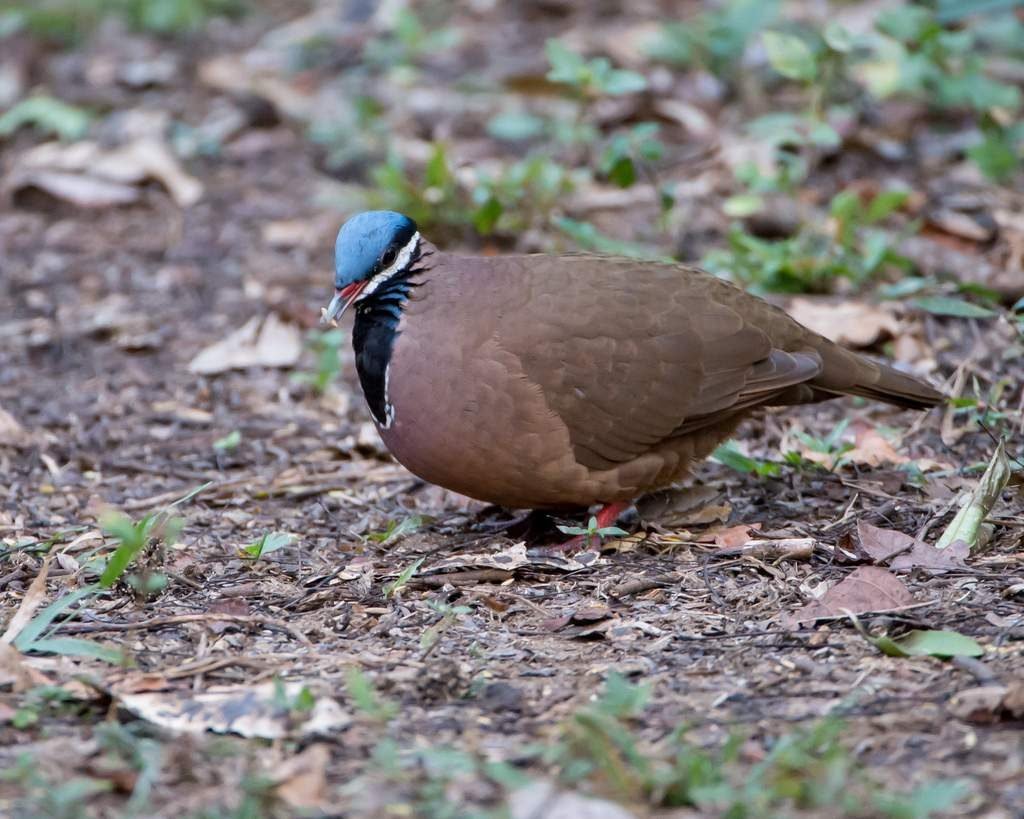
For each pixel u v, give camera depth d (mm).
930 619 8539
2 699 7746
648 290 10328
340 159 17656
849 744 7090
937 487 10820
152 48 21750
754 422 12445
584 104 16297
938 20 16484
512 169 15844
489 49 20656
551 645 8578
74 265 16094
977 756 6918
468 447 9828
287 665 8266
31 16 22125
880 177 16531
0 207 17438
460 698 7809
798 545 9695
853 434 12102
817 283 14258
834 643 8352
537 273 10188
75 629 8734
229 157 18312
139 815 6531
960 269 14250
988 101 15930
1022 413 11750
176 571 9789
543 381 9805
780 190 15344
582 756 6848
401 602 9289
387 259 9891
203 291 15461
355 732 7336
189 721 7445
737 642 8469
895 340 13359
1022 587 8844
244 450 12469
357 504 11398
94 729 7324
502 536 10672
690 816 6445
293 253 16078
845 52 15492
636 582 9375
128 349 14359
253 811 6375
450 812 6355
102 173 17500
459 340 9781
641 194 16344
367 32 21359
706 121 17828
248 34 22359
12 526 10828
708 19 19719
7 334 14703
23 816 6387
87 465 12211
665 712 7539
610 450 10070
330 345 13172
